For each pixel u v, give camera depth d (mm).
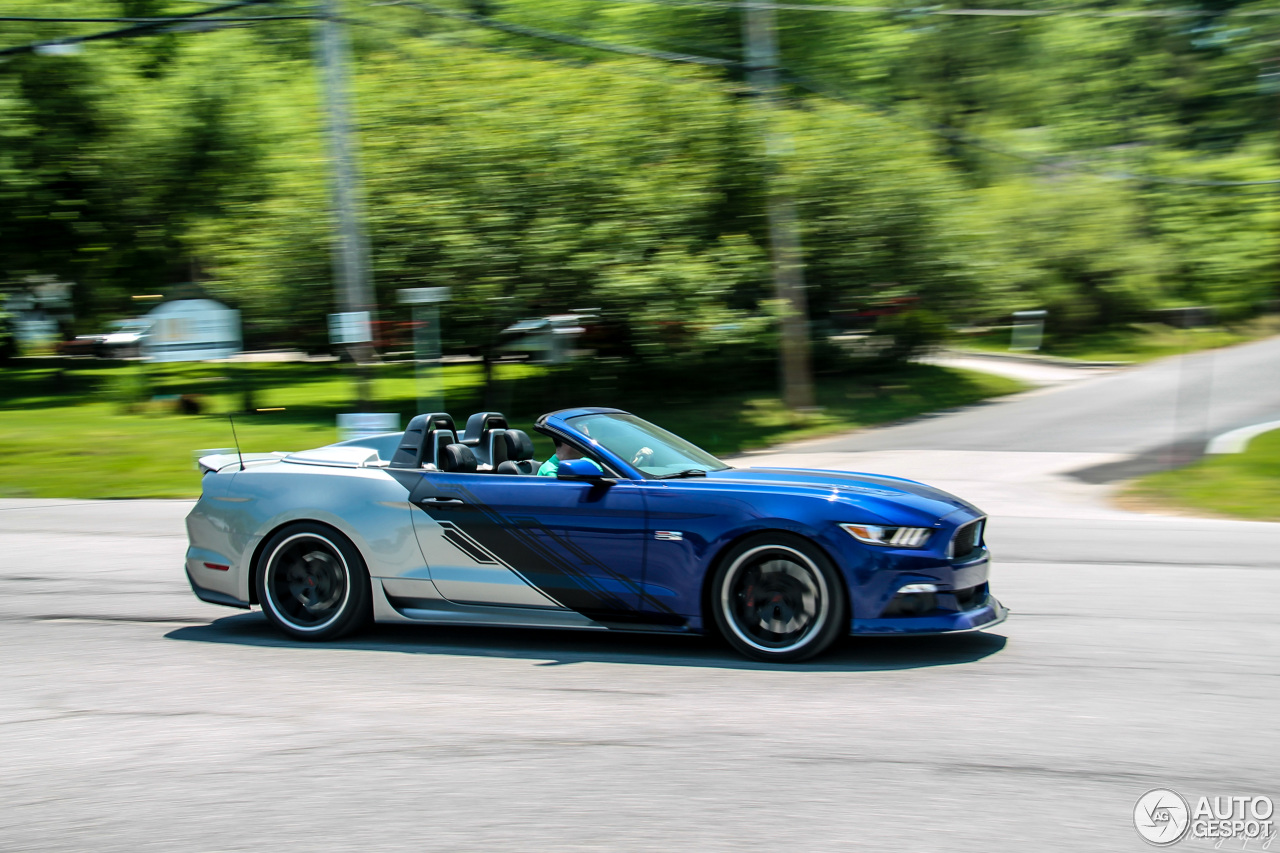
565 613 5586
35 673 5383
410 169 19125
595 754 4070
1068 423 18125
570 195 18906
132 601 7090
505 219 18672
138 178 25062
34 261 26328
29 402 23594
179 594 7301
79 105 24750
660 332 18500
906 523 5164
